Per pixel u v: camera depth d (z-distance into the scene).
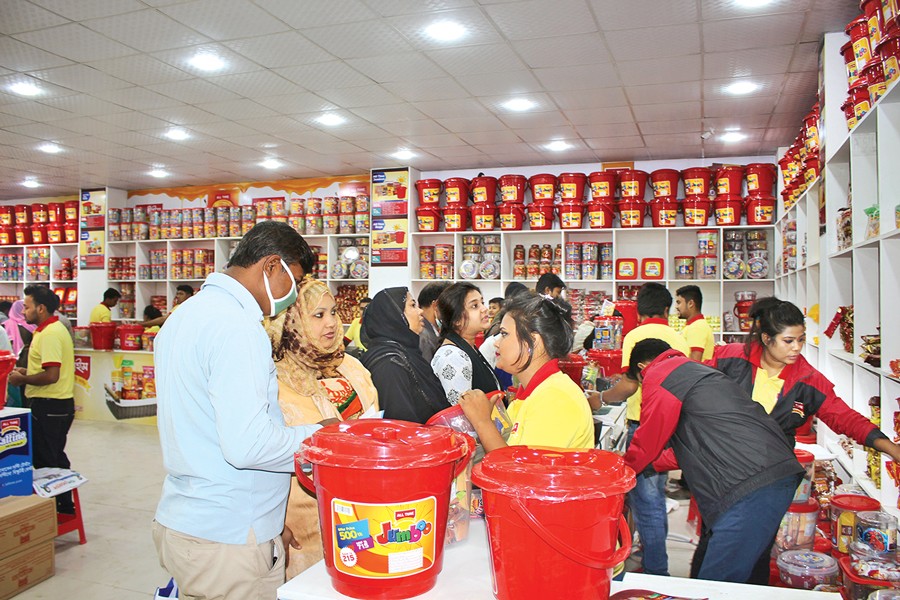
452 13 3.57
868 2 2.78
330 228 7.93
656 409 2.14
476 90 4.86
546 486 1.02
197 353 1.49
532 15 3.58
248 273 1.63
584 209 7.00
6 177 8.38
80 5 3.48
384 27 3.75
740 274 6.41
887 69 2.42
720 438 2.05
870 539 2.18
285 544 1.79
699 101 5.10
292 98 5.06
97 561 3.77
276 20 3.66
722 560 2.02
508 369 1.84
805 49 4.02
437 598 1.13
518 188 7.05
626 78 4.59
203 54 4.17
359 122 5.74
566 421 1.70
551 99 5.07
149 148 6.74
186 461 1.51
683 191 7.06
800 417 2.53
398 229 7.54
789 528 2.63
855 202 2.90
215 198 8.83
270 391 1.58
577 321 6.87
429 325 3.20
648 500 3.05
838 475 3.48
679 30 3.77
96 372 7.72
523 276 7.11
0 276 9.96
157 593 1.94
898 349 2.51
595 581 1.06
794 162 5.07
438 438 1.15
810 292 4.16
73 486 3.94
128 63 4.33
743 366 2.61
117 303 9.08
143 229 8.96
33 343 4.35
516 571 1.05
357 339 6.69
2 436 3.53
